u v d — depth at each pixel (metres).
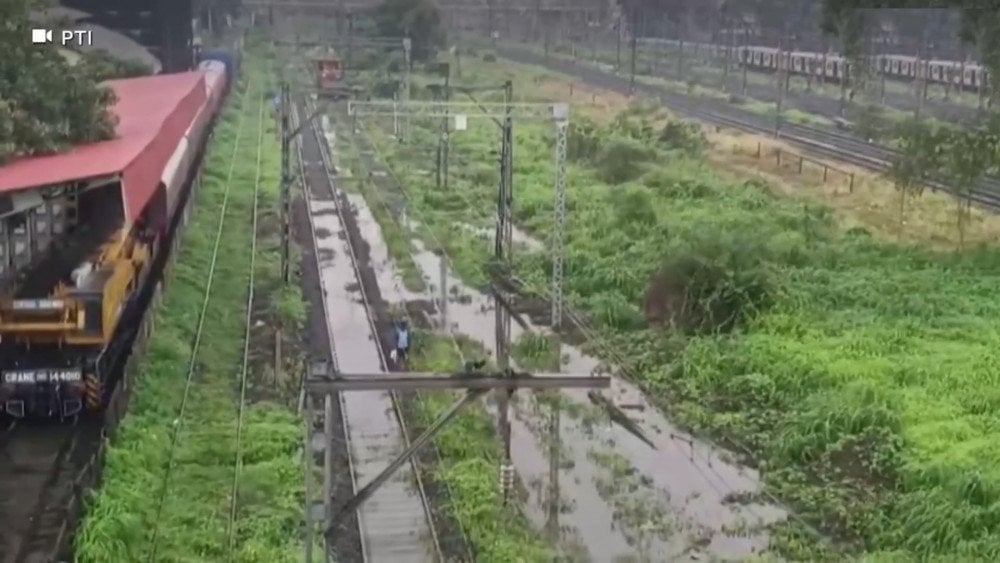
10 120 25.28
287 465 21.73
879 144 57.97
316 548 18.72
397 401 25.73
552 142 63.84
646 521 20.70
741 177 52.88
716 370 27.52
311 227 45.09
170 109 36.03
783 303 31.02
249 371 27.62
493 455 23.06
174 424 23.55
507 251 39.25
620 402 26.58
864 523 20.45
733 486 22.34
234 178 53.88
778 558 19.31
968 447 21.94
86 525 18.00
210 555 18.34
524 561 18.70
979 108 45.16
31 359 22.48
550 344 30.19
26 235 26.94
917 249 38.69
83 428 22.58
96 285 23.19
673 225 39.94
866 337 28.84
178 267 35.66
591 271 36.19
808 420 23.86
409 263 39.00
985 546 18.67
